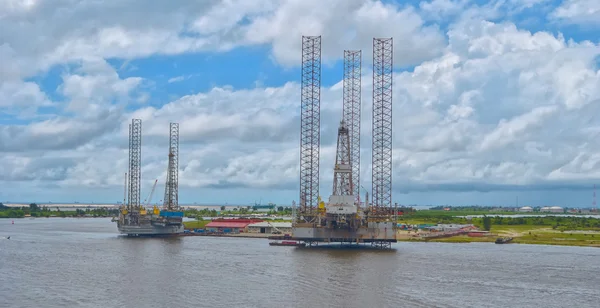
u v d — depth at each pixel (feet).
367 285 400.67
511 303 346.33
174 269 481.87
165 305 337.11
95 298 356.59
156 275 447.01
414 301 347.36
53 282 415.03
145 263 524.93
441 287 395.34
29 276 444.14
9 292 376.48
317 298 355.15
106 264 517.55
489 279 433.07
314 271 468.34
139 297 359.25
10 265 510.17
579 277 447.83
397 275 447.83
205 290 381.19
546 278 441.68
